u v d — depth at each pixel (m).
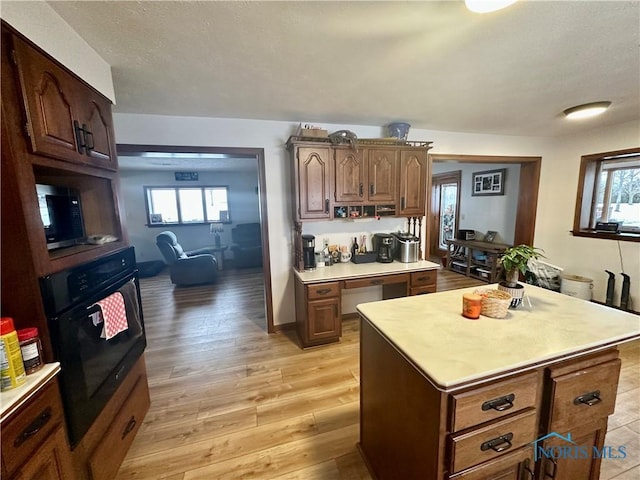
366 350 1.48
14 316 1.04
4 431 0.83
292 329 3.26
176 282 4.96
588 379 1.15
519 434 1.05
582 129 3.51
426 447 1.02
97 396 1.33
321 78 1.92
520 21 1.33
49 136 1.14
